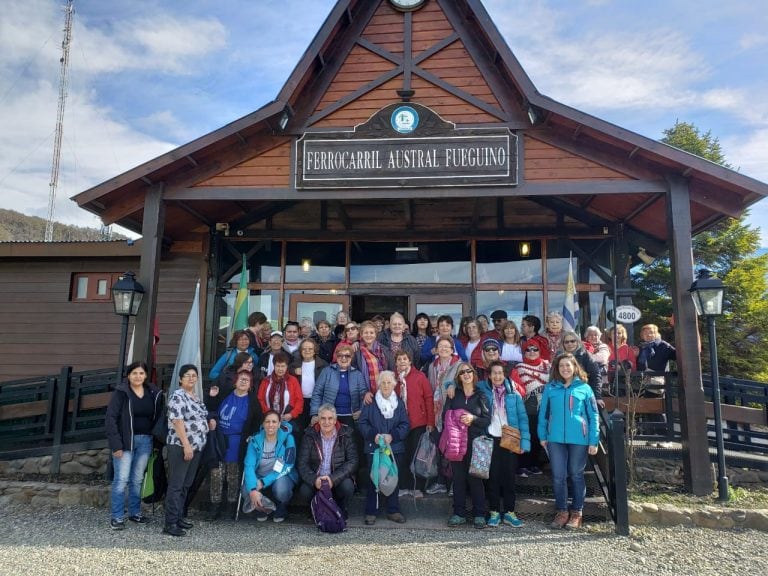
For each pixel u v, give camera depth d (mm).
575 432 5227
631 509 5449
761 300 16422
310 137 7215
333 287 9711
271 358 6484
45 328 10398
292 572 4250
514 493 5414
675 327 6508
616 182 6801
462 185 6934
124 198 7375
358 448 5934
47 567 4379
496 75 7258
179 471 5234
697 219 7840
